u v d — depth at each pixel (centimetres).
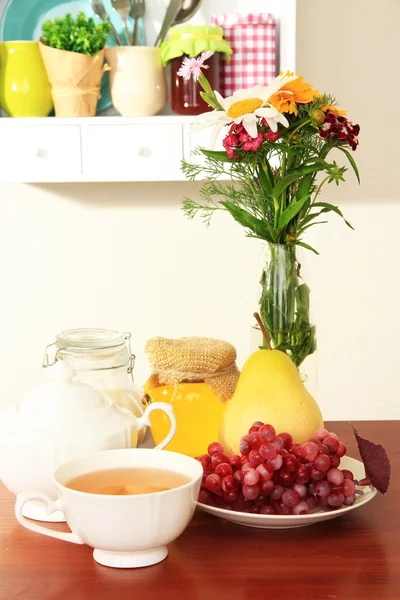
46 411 86
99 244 208
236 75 184
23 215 206
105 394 100
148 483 78
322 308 212
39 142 181
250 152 97
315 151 100
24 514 89
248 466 82
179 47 176
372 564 77
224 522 87
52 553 80
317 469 82
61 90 180
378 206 209
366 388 216
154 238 208
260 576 75
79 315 210
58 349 101
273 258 100
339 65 204
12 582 74
